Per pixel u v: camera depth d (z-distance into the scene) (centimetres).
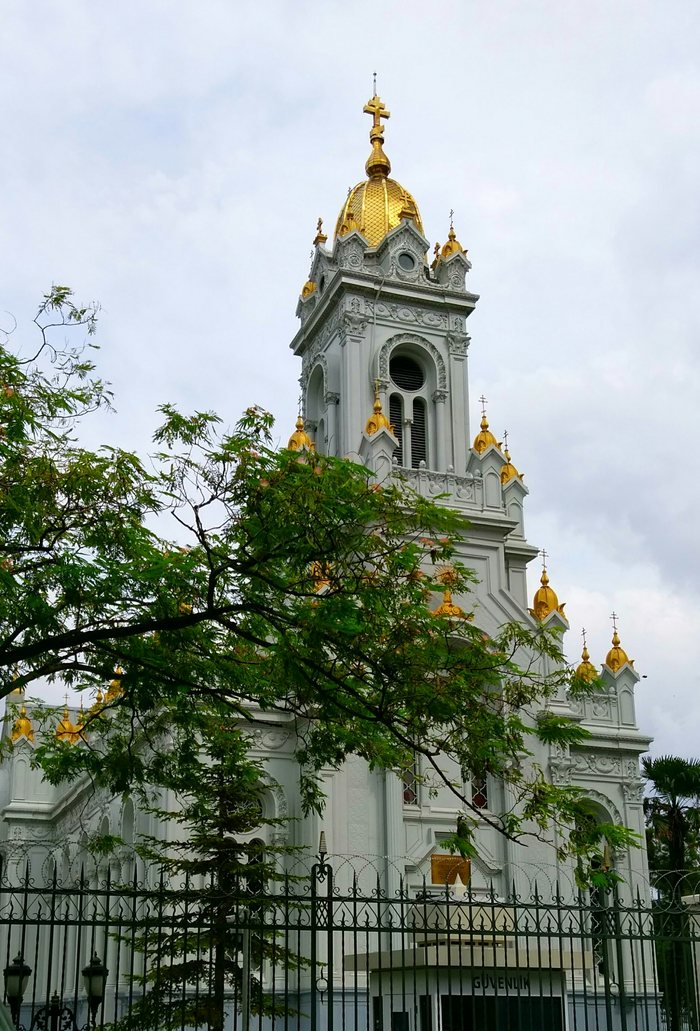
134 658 2148
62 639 2009
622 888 5094
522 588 5825
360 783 4628
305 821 4506
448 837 4678
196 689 2244
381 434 5231
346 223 6006
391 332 5950
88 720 2508
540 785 2270
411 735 2319
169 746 3906
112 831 5134
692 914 2175
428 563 5050
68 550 1995
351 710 2173
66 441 2091
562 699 5300
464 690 2208
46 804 6825
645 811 5847
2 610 1939
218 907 2848
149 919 1897
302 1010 4069
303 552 2036
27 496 1958
